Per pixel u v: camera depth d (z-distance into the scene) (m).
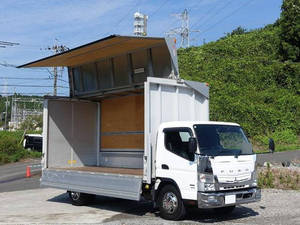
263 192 13.55
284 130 32.25
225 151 9.10
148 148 9.58
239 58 46.25
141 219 9.63
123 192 9.97
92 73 13.97
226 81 40.50
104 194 10.56
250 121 32.78
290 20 44.22
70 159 13.88
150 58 11.62
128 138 13.62
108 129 14.45
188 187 8.90
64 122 13.82
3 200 13.91
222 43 51.72
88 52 11.97
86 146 14.41
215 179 8.68
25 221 9.77
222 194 8.72
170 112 10.30
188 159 8.98
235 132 9.75
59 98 13.65
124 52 12.24
